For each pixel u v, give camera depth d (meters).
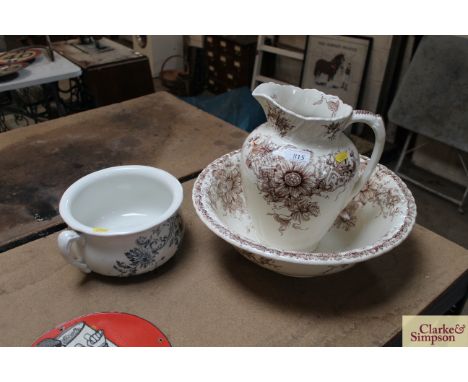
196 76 2.57
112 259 0.56
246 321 0.55
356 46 1.78
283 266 0.53
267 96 0.55
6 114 1.99
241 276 0.62
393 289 0.60
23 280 0.60
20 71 1.42
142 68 1.78
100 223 0.68
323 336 0.53
